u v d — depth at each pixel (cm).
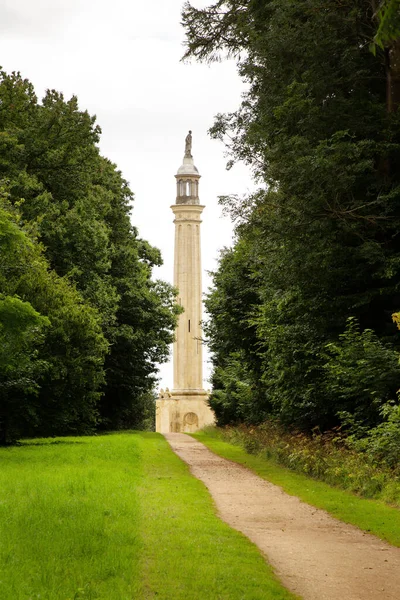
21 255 3009
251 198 2495
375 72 2625
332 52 2447
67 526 1140
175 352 9125
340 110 2403
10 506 1337
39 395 3800
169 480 2045
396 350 2327
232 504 1669
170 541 1109
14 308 2656
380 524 1391
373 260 2336
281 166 2397
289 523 1418
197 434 5891
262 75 2573
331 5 2430
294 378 2820
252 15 2666
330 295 2573
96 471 2038
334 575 991
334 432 2638
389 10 889
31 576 864
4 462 2428
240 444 3844
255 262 3025
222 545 1118
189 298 9175
